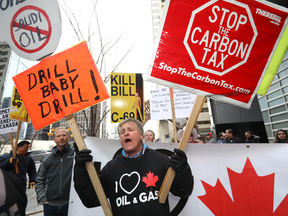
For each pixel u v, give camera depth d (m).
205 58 1.48
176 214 1.91
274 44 1.48
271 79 1.48
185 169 1.21
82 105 1.57
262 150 1.91
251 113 8.99
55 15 1.79
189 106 3.69
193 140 2.91
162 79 1.49
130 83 4.15
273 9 1.47
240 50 1.48
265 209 1.78
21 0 1.87
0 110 3.80
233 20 1.49
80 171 1.32
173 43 1.51
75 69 1.66
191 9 1.51
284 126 6.88
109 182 1.37
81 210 2.01
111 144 2.24
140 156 1.40
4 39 1.85
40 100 1.65
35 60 1.78
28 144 3.20
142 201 1.24
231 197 1.88
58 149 2.50
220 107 9.64
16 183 0.66
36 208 4.16
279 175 1.82
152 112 3.88
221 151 2.00
